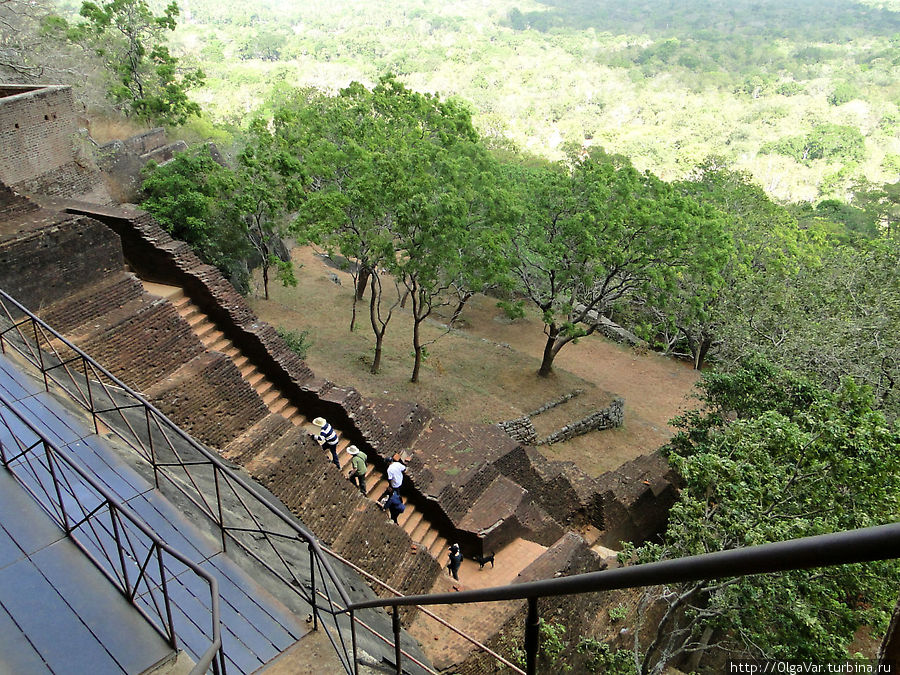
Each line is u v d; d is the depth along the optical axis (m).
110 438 11.64
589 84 153.75
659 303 29.81
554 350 31.75
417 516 18.06
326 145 28.50
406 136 32.03
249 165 29.02
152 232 19.16
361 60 168.75
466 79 155.75
